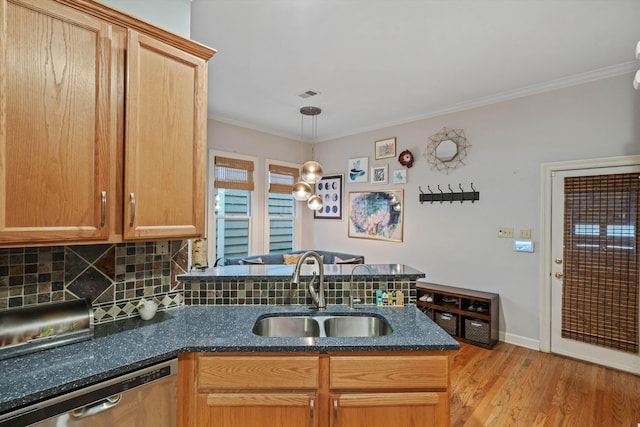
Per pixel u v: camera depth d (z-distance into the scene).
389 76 3.12
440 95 3.61
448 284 3.99
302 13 2.15
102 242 1.34
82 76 1.28
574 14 2.13
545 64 2.84
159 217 1.51
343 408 1.35
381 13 2.14
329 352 1.37
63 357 1.23
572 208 3.11
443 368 1.37
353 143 5.12
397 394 1.37
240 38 2.46
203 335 1.46
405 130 4.45
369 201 4.88
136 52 1.42
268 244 5.12
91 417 1.09
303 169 3.43
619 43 2.49
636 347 2.78
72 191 1.25
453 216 3.95
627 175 2.82
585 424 2.13
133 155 1.41
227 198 4.69
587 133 3.02
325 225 5.54
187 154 1.62
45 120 1.19
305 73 3.08
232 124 4.65
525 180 3.39
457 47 2.58
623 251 2.84
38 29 1.17
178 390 1.34
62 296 1.49
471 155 3.79
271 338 1.43
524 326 3.40
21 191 1.14
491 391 2.53
